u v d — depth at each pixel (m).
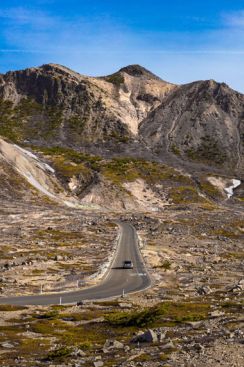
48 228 169.25
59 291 78.06
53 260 115.06
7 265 104.38
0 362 35.56
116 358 34.81
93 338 45.66
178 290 80.12
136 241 150.25
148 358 33.50
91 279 90.44
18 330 49.41
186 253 135.12
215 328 45.28
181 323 49.94
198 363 30.78
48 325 51.59
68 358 36.19
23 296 73.19
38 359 36.69
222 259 127.69
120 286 83.62
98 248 136.25
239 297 69.94
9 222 180.88
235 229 197.12
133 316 51.66
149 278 93.06
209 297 71.69
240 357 32.00
